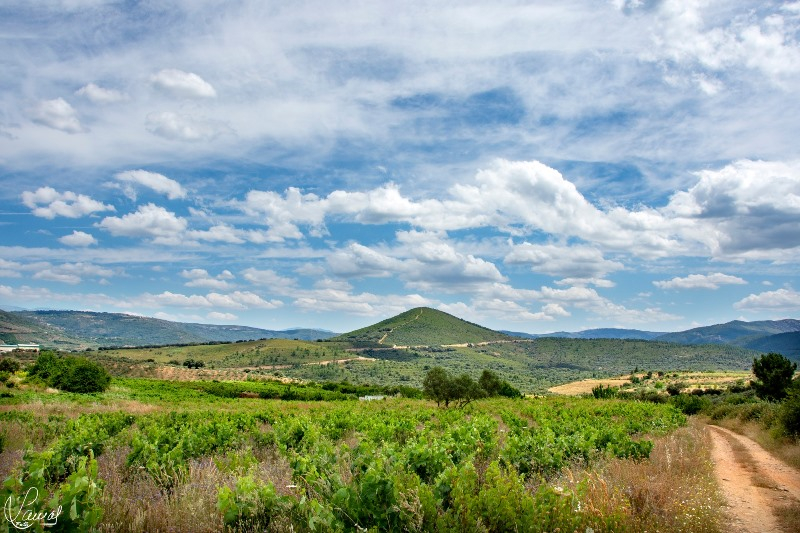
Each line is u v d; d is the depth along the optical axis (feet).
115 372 359.87
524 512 19.42
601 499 22.45
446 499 22.57
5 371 225.56
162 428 57.82
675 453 46.75
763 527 27.61
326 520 18.72
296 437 52.95
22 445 47.85
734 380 345.51
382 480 20.62
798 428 65.41
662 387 326.85
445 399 166.40
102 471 30.73
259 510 20.27
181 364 531.91
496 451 39.22
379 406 155.84
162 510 20.98
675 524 23.30
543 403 172.04
